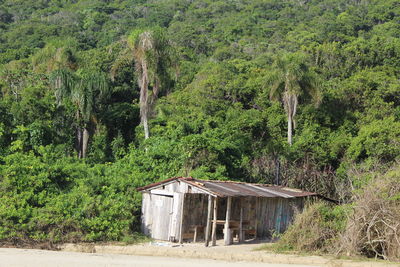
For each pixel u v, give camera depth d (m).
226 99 62.25
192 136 39.03
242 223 29.34
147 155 38.47
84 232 26.70
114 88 63.50
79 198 28.23
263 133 53.69
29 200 27.78
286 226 32.22
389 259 23.23
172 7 155.62
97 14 139.62
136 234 28.41
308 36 103.31
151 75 43.72
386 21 125.06
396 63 78.88
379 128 49.38
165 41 44.16
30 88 49.09
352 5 143.38
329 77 76.19
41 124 40.25
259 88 62.81
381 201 23.77
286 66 50.66
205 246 26.64
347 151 49.50
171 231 27.92
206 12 150.38
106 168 35.44
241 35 123.62
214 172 38.00
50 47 61.66
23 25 124.62
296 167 45.56
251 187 31.39
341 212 26.17
